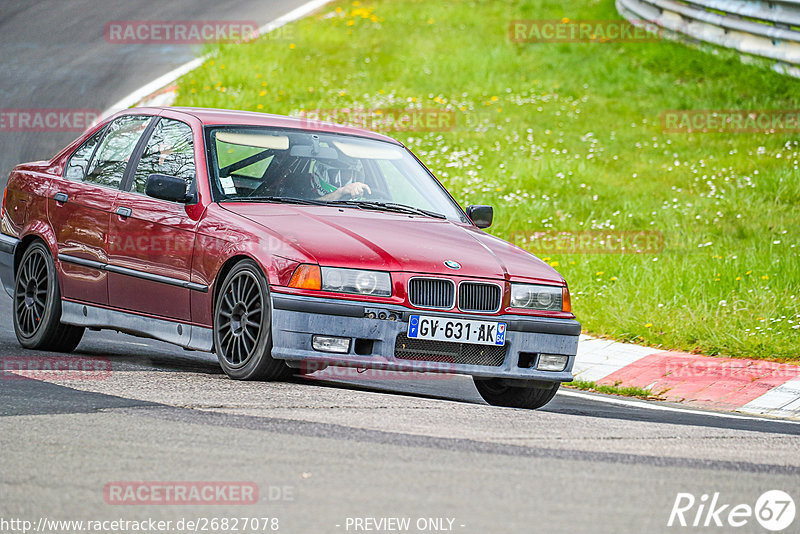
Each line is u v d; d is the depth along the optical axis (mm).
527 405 25875
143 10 99562
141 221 26484
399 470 15922
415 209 27328
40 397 20766
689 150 63031
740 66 76625
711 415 26891
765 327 36250
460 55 85500
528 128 67812
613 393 31031
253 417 19219
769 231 48438
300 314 22641
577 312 39406
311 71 81062
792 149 62125
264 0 104500
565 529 13453
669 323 36875
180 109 28531
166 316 25766
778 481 16969
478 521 13602
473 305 23844
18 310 29703
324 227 24297
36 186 30250
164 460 16078
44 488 14633
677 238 47719
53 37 89938
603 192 55312
